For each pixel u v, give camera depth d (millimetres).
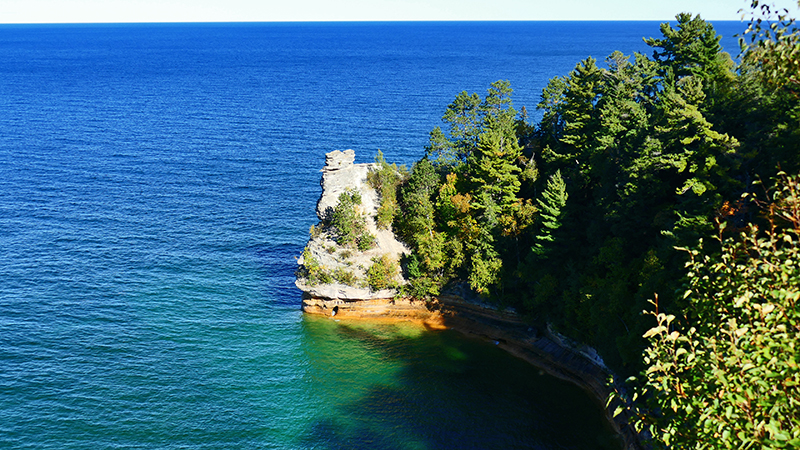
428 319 84562
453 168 96438
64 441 59562
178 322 81938
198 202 129000
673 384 19781
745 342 18234
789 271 18297
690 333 19906
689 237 52625
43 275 93062
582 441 59094
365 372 72438
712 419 17703
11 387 66562
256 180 146000
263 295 90688
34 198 128625
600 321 62812
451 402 66125
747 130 59062
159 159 163875
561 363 71688
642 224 64750
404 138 187625
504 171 81625
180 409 65000
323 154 170250
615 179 70250
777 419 16969
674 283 51531
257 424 63188
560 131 92812
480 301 82188
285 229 115562
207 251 104500
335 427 62688
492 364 73688
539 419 62844
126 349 75125
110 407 64688
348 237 88875
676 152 62469
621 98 79500
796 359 16672
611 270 65562
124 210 122812
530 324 78062
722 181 55062
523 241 81812
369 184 101625
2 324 78812
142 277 94000
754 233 20156
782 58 19016
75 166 155250
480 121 98812
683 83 68875
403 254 90438
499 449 58562
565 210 73750
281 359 75125
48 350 73875
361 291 85188
